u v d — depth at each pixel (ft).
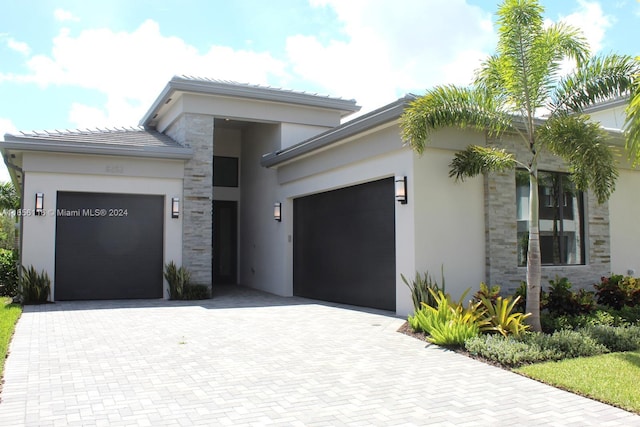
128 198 45.91
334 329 29.81
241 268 63.00
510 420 15.07
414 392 17.72
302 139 53.36
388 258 36.78
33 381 18.74
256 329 29.89
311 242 47.52
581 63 27.66
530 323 27.07
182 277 45.47
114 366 21.02
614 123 53.42
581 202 40.40
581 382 18.54
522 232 36.73
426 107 28.37
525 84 27.61
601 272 40.47
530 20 26.84
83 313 36.14
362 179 38.50
